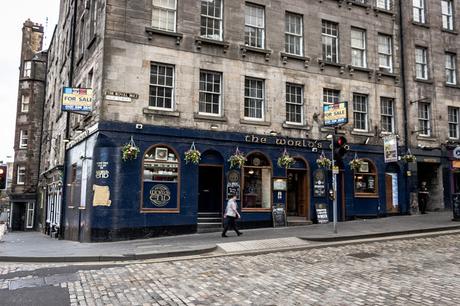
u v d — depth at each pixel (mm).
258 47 18984
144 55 16312
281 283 8164
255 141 18047
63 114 23938
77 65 20828
